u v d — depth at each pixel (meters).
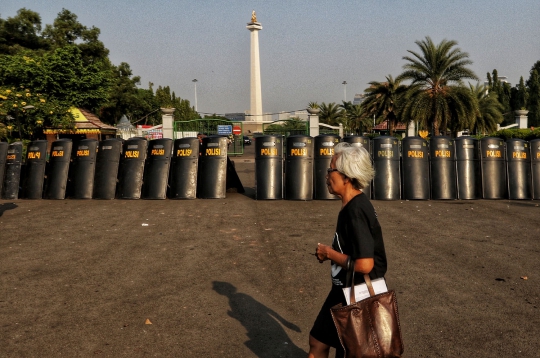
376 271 2.85
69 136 35.19
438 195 12.86
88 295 5.48
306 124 27.75
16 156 13.75
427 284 5.80
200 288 5.72
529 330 4.46
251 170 23.31
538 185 12.98
